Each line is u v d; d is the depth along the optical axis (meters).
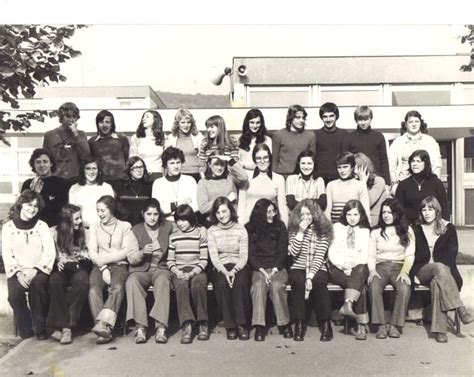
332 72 10.22
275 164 6.20
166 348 4.89
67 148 6.18
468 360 4.53
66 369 4.38
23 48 6.14
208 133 5.92
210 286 5.37
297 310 5.10
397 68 10.90
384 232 5.36
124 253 5.30
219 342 5.05
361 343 4.99
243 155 6.15
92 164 5.63
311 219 5.31
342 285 5.25
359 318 5.12
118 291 5.10
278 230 5.36
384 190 5.87
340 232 5.40
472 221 15.84
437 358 4.58
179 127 6.16
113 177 6.16
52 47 6.45
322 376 4.21
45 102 10.34
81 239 5.39
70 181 5.94
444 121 11.62
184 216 5.27
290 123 6.13
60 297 5.10
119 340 5.14
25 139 12.38
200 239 5.36
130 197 5.77
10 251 5.27
